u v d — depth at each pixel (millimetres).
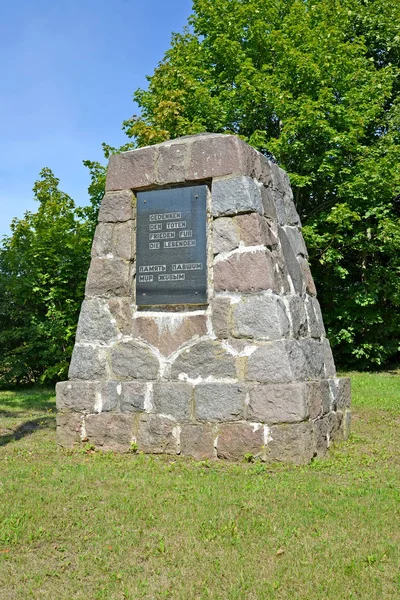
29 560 3545
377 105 15023
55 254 13227
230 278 5797
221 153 5992
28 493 4621
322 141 14773
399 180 14539
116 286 6293
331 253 14812
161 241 6164
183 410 5746
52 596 3150
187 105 15062
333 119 14680
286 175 7168
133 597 3115
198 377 5789
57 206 15164
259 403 5465
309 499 4469
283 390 5402
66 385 6270
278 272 5977
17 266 13570
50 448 6227
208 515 4133
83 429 6148
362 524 4004
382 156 15281
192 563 3459
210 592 3150
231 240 5836
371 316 15914
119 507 4305
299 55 14461
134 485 4801
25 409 9500
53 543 3770
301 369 5730
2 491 4656
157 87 15570
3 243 14258
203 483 4848
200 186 6082
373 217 15602
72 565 3492
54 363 13523
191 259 6012
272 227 6195
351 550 3604
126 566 3447
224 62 15828
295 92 15242
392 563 3455
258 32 15375
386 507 4301
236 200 5848
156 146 6320
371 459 5707
